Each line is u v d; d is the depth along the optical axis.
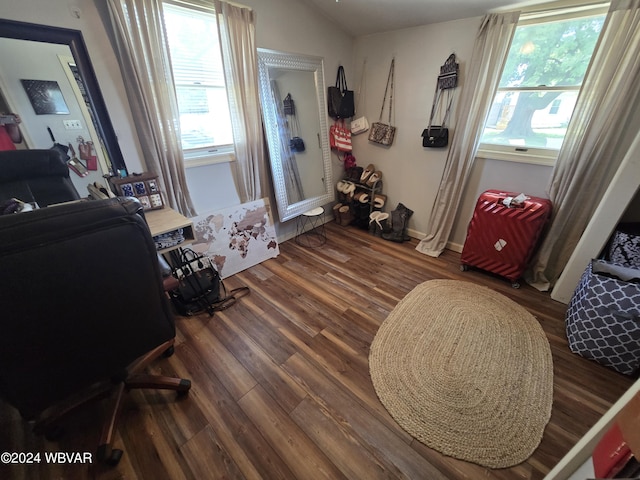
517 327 1.79
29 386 0.80
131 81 1.63
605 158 1.74
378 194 3.25
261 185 2.56
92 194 1.61
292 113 2.59
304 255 2.76
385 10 2.22
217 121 2.18
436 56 2.37
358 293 2.18
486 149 2.36
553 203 2.01
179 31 1.83
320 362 1.58
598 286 1.47
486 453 1.15
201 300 1.99
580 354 1.58
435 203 2.71
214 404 1.36
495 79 2.05
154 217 1.74
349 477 1.09
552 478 0.69
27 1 1.30
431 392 1.40
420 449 1.17
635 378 1.44
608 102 1.65
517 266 2.12
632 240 1.64
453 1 1.92
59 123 1.49
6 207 1.24
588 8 1.67
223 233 2.33
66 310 0.78
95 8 1.48
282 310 2.00
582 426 1.24
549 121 2.02
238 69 2.03
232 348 1.69
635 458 0.43
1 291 0.65
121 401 1.24
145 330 1.03
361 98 3.06
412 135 2.77
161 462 1.14
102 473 1.10
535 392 1.39
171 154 1.88
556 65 1.90
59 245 0.70
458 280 2.32
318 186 3.08
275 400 1.38
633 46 1.52
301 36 2.45
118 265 0.84
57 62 1.43
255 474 1.10
